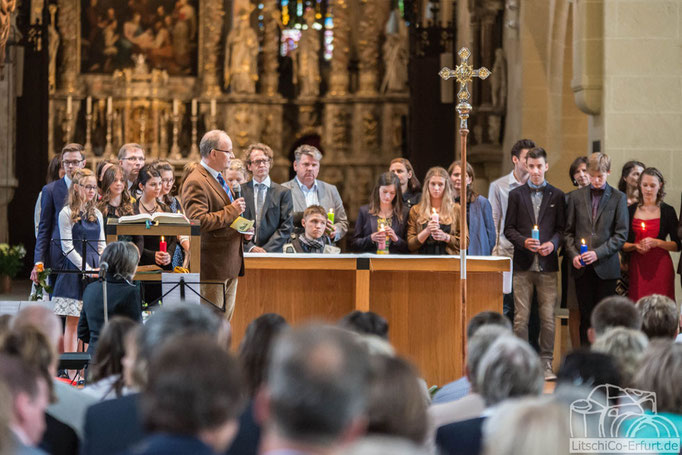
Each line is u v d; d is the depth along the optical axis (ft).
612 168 73.26
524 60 98.68
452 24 126.21
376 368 16.69
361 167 146.10
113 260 40.45
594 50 74.33
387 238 52.75
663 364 22.34
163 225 42.78
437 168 54.80
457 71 42.86
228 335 24.99
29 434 18.03
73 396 25.23
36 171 122.11
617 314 31.35
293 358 12.60
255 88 146.92
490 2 108.06
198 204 45.03
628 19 73.05
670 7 72.79
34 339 22.26
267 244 55.26
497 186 62.28
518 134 100.48
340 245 144.46
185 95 144.05
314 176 60.64
